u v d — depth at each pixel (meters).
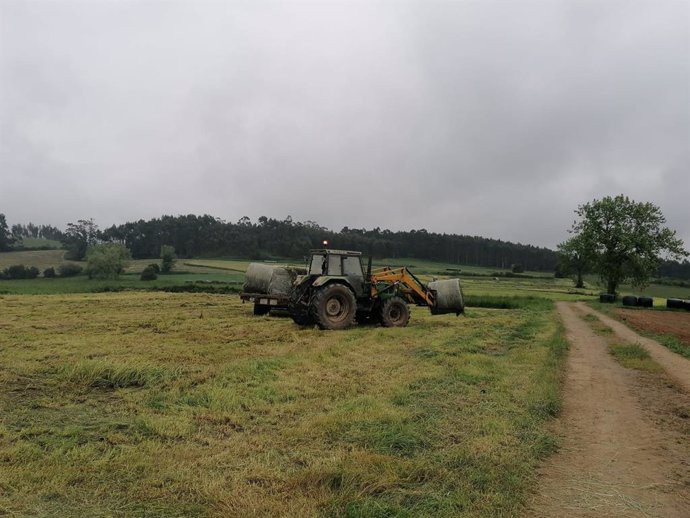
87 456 3.62
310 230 80.31
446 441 4.17
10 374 5.89
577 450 4.30
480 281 61.22
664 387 6.88
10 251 73.25
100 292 24.45
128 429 4.23
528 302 29.27
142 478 3.33
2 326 10.05
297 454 3.78
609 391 6.55
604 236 43.31
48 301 16.39
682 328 16.38
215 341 8.89
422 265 77.56
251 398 5.19
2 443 3.84
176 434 4.12
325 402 5.15
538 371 7.07
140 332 9.68
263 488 3.22
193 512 2.92
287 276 13.37
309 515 2.88
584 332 14.23
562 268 60.38
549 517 3.06
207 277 51.56
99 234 76.44
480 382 6.26
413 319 15.14
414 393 5.62
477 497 3.19
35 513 2.86
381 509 2.95
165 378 5.89
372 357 7.83
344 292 11.71
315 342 9.17
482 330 11.95
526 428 4.62
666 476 3.78
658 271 43.53
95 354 7.10
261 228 80.62
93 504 2.99
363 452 3.77
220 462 3.61
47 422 4.36
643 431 4.87
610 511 3.17
